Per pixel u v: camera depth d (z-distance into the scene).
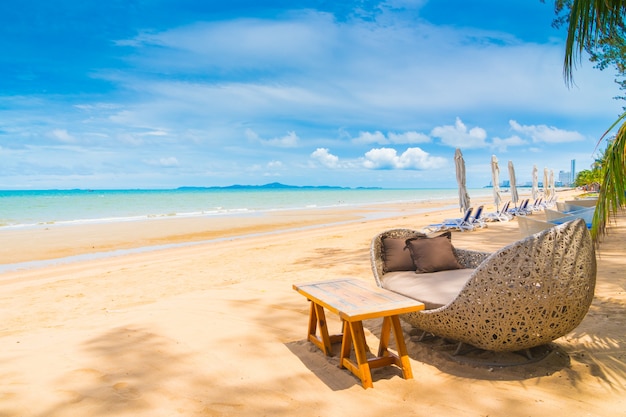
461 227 13.34
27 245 14.17
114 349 3.83
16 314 5.95
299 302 5.57
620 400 2.73
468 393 2.90
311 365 3.46
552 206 23.14
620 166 3.08
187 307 5.36
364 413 2.67
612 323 4.12
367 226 18.52
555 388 2.92
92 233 17.52
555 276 2.90
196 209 38.00
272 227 19.45
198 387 3.05
